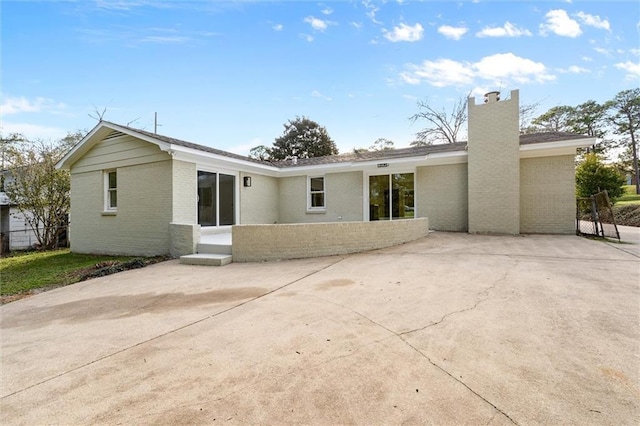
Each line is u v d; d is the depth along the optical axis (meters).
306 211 14.55
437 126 27.47
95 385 2.50
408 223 9.48
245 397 2.23
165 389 2.39
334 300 4.42
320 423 1.92
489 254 7.23
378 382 2.36
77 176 12.09
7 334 3.78
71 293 5.75
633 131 28.45
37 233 15.31
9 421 2.10
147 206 10.13
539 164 10.99
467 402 2.08
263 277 6.13
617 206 19.03
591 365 2.49
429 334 3.17
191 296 5.06
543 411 1.96
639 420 1.86
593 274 5.23
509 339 2.98
